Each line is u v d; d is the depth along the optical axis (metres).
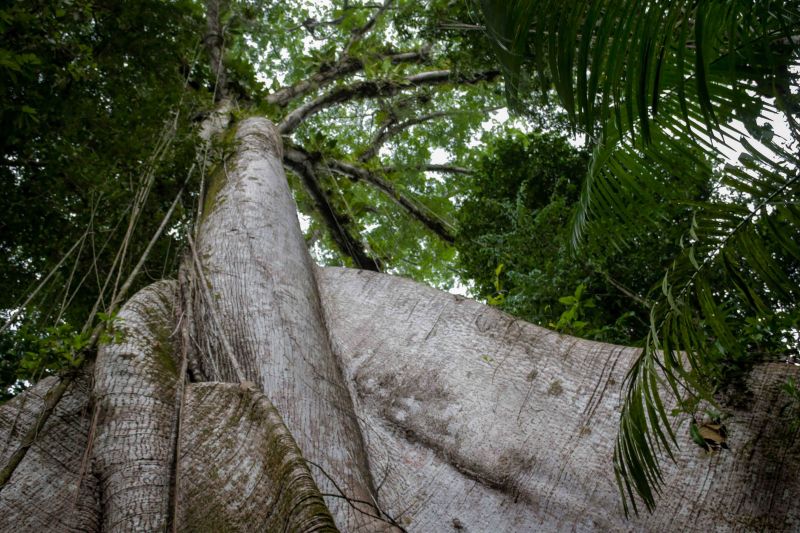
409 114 15.84
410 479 3.76
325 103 13.73
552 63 2.41
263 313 4.60
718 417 3.51
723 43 2.89
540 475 3.61
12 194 6.27
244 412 3.27
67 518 3.02
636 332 7.30
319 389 4.14
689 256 3.02
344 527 3.05
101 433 3.27
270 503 2.57
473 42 10.42
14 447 3.36
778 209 2.94
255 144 7.99
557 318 7.27
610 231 4.14
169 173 6.97
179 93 7.82
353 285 5.70
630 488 3.09
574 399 3.94
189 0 11.32
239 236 5.64
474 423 3.98
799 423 3.32
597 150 3.86
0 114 5.54
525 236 8.06
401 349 4.70
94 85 6.80
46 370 3.86
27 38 5.52
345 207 13.57
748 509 3.13
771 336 4.02
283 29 16.62
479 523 3.48
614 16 2.41
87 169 6.25
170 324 4.55
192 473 3.00
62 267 6.91
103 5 7.05
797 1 2.58
